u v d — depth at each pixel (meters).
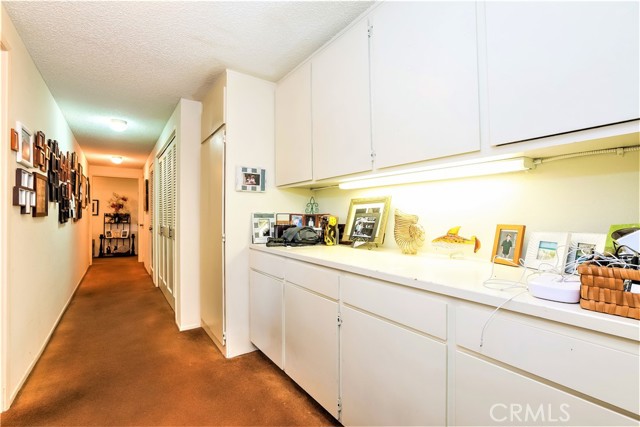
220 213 2.29
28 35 1.80
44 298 2.38
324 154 1.83
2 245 1.61
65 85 2.51
